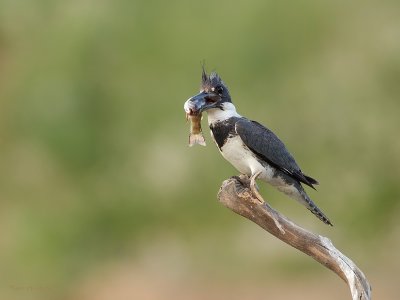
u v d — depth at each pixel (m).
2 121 18.64
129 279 16.62
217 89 8.52
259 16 17.41
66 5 19.06
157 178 17.34
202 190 17.03
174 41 17.67
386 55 17.31
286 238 7.76
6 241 17.28
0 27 19.44
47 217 17.55
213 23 17.53
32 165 18.34
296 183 8.61
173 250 17.16
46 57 18.67
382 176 16.86
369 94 17.14
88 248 17.23
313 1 17.55
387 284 15.80
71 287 16.62
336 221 16.80
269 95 17.08
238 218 17.09
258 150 8.37
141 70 17.83
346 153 16.95
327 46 17.53
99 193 17.66
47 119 18.17
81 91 18.03
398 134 16.98
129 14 18.09
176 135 17.42
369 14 17.70
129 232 17.39
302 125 17.05
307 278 16.31
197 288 16.12
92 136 17.86
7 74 19.30
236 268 16.64
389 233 16.73
